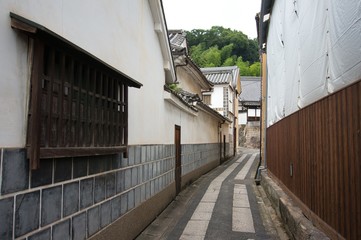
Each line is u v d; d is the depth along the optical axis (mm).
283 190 8727
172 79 9961
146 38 7469
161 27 8117
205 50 64000
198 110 15742
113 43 5449
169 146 9945
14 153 2871
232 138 32500
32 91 3039
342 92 3969
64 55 3482
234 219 8258
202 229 7367
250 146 45562
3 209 2727
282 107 9164
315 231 4887
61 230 3656
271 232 7164
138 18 6875
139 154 6789
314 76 5453
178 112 11547
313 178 5430
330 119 4477
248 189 12789
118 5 5699
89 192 4402
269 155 12641
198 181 14977
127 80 5355
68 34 3924
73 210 3941
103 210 4879
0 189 2697
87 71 4016
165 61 9078
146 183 7297
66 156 3502
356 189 3490
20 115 2977
